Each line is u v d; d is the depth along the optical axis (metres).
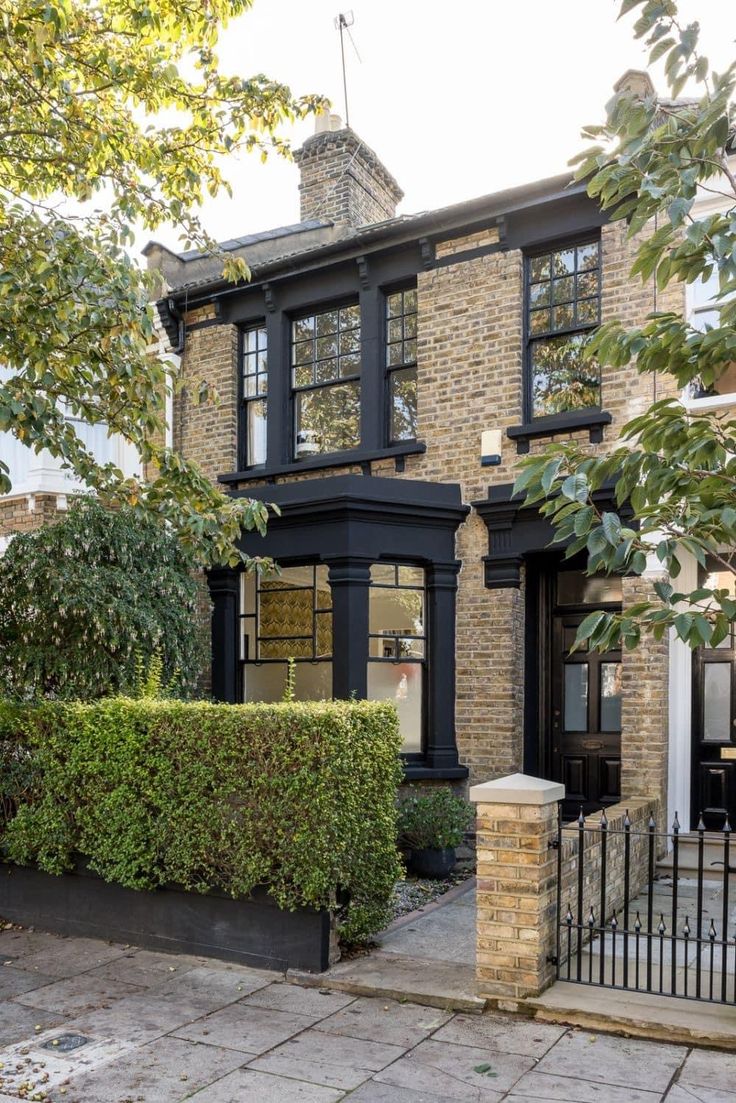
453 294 9.49
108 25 6.96
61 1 5.74
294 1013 5.15
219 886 6.13
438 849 8.04
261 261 12.06
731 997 5.00
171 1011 5.21
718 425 4.54
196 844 6.09
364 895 6.13
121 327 6.80
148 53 7.14
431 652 9.21
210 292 11.15
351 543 8.87
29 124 7.16
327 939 5.74
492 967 5.19
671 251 4.37
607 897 6.48
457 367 9.42
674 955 4.95
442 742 9.09
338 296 10.35
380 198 13.23
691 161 4.09
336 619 9.00
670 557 4.19
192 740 6.17
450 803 8.21
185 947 6.27
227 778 6.00
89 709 6.77
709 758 8.27
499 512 8.94
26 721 7.05
